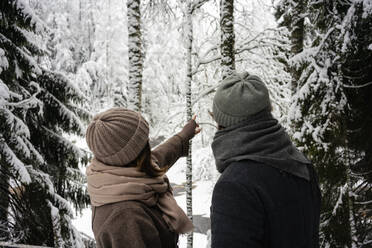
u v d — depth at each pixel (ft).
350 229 13.79
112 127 3.48
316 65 14.90
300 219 3.34
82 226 39.29
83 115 22.44
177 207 3.87
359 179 14.24
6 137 15.75
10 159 14.89
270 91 28.40
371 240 12.92
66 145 20.49
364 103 14.14
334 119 14.25
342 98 14.02
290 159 3.47
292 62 16.47
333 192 14.75
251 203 3.08
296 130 15.56
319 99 14.96
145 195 3.43
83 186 21.75
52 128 20.83
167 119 35.29
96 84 70.90
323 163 14.60
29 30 18.90
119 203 3.37
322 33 17.49
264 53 27.94
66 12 76.48
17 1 17.11
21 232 15.89
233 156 3.50
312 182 3.76
